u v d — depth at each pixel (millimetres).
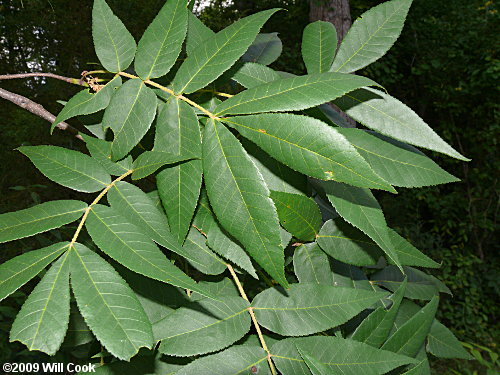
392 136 398
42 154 406
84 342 473
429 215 4117
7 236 340
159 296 414
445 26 4168
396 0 476
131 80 416
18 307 1263
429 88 4160
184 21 429
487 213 3967
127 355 281
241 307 386
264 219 349
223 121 371
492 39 3951
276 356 370
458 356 533
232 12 3857
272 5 4016
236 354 365
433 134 395
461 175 4086
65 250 327
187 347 358
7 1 2672
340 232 453
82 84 450
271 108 354
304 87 358
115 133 406
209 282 443
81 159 408
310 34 498
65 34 2844
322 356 368
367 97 406
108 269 317
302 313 388
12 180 2297
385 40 469
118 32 444
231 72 464
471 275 3459
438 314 3115
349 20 2707
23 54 2871
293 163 341
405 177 401
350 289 399
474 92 3963
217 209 357
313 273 448
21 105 486
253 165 356
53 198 2266
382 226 384
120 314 295
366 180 326
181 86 404
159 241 368
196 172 386
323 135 337
